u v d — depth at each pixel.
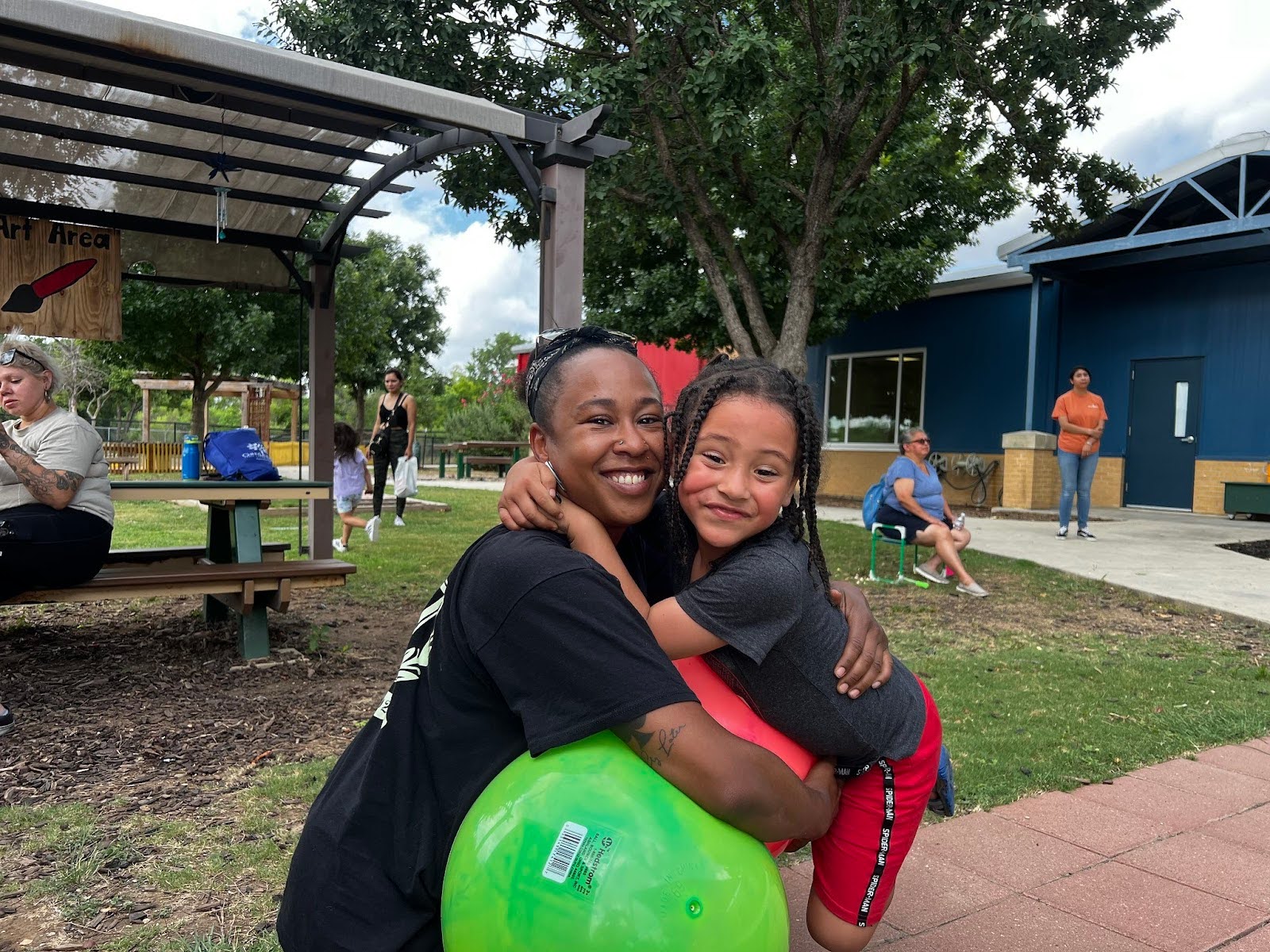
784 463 1.47
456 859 1.28
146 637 5.45
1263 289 13.44
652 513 1.76
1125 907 2.54
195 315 19.34
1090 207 11.23
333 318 7.52
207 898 2.44
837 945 1.80
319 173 6.55
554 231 4.93
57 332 6.45
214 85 4.76
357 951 1.31
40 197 6.40
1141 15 9.24
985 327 16.30
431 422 46.72
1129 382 14.79
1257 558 9.20
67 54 4.46
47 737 3.71
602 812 1.22
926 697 1.73
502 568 1.30
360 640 5.48
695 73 8.27
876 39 8.35
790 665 1.49
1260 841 2.98
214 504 5.62
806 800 1.37
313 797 3.12
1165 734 4.03
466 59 9.71
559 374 1.47
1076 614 6.68
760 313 10.30
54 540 4.11
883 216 10.05
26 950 2.18
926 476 7.66
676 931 1.18
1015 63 9.58
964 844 2.91
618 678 1.24
